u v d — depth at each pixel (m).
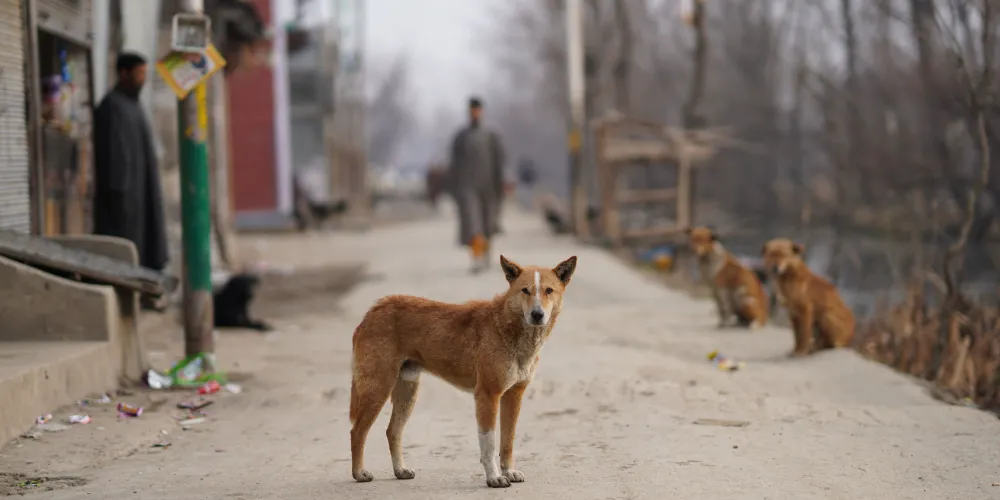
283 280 18.84
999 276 20.09
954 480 6.04
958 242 11.05
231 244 21.45
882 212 29.14
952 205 27.45
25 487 5.97
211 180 19.16
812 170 49.56
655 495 5.77
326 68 41.59
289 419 8.00
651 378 9.31
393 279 18.53
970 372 9.27
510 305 5.77
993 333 10.66
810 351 10.70
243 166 32.84
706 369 9.85
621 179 37.81
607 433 7.44
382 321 6.10
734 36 53.31
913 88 28.16
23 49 9.83
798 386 9.03
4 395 6.79
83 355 8.06
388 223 41.94
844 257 25.83
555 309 5.85
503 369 5.81
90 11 12.06
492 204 19.34
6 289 8.49
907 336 11.09
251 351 11.12
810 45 43.75
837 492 5.81
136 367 9.15
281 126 32.81
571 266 5.95
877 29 31.92
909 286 13.47
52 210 10.97
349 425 7.79
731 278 12.50
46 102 10.91
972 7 16.89
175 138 17.33
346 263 22.27
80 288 8.52
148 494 5.86
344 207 35.81
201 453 6.93
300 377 9.55
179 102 9.30
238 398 8.62
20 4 9.78
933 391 8.92
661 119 57.94
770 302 15.37
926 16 21.92
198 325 9.34
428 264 21.41
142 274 9.00
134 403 8.27
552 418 7.98
